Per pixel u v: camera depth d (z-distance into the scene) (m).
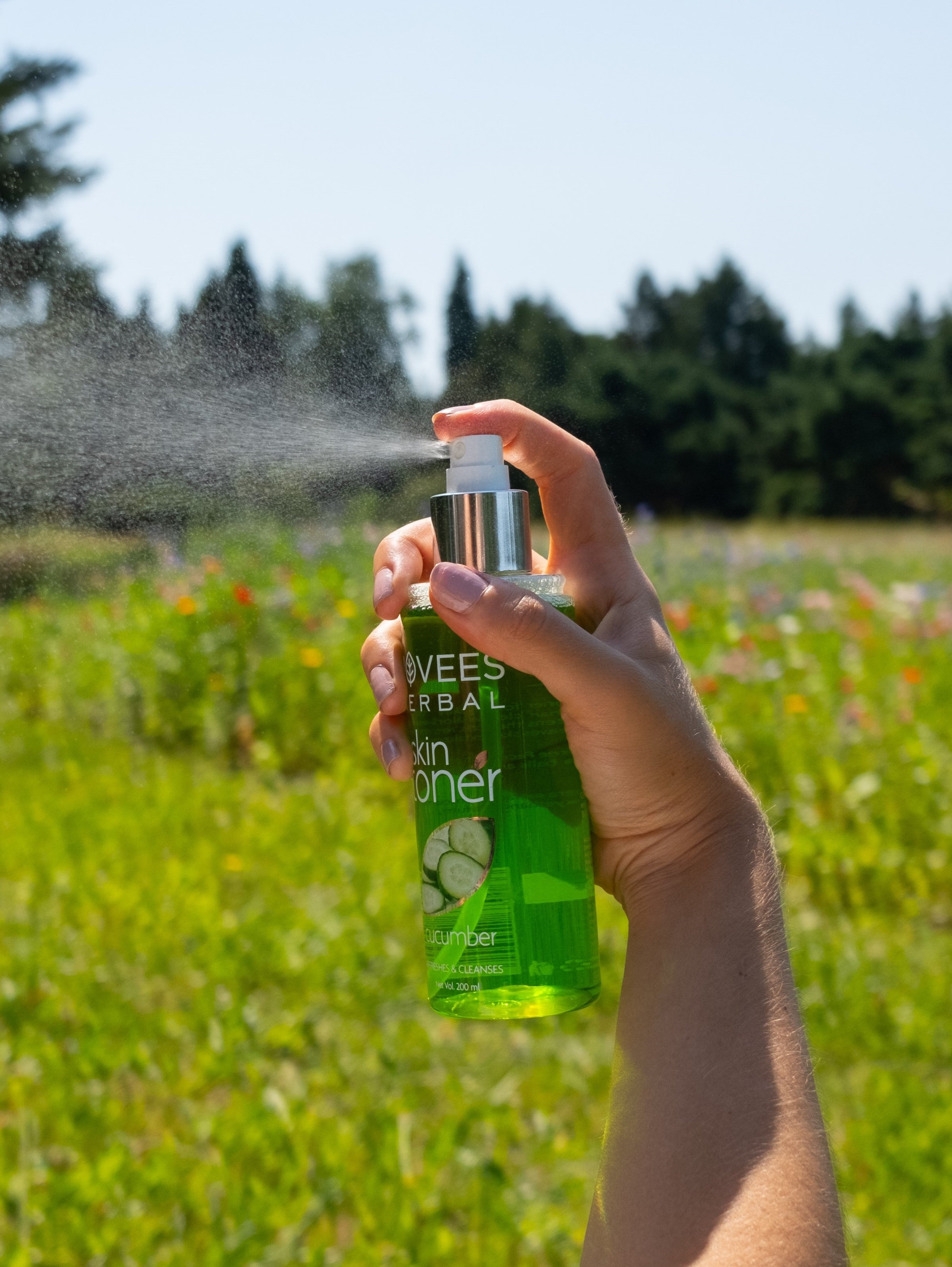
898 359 49.44
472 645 1.28
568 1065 3.39
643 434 45.19
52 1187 2.65
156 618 7.59
